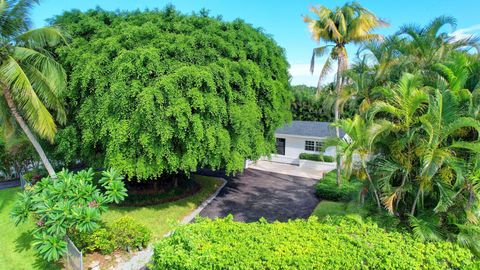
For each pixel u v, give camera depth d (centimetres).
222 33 1194
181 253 575
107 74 1004
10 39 1033
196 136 966
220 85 1038
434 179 699
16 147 1508
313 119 3422
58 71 1055
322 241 645
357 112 1024
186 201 1324
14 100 1071
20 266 758
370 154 782
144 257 810
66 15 1230
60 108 1095
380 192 790
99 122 1002
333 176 1703
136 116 952
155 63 973
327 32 1525
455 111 625
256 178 1808
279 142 2361
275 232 683
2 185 1617
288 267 546
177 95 953
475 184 667
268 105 1316
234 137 1145
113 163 995
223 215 1192
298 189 1577
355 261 574
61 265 759
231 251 583
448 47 868
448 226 738
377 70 945
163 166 1049
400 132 730
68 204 695
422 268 588
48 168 1140
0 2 989
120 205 1238
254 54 1239
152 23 1110
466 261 608
